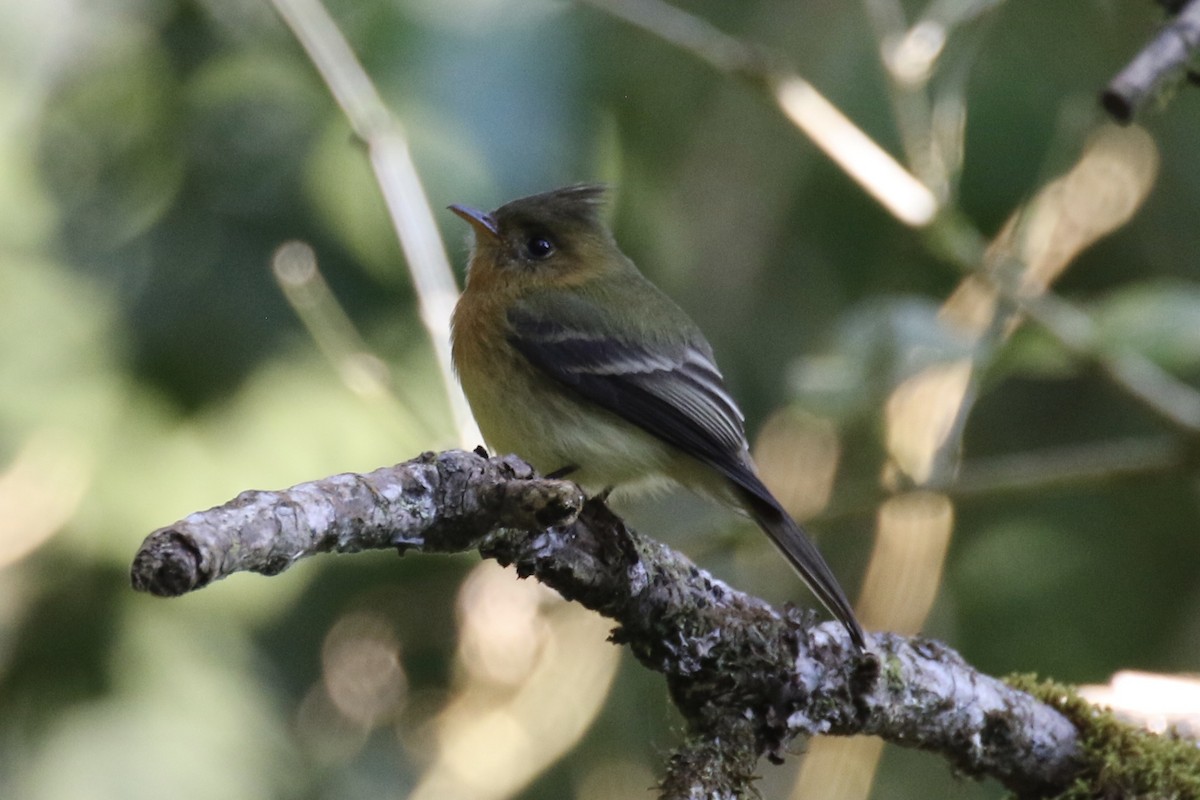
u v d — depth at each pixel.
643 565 6.25
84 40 12.26
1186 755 6.84
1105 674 12.27
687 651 6.31
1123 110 6.07
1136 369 9.65
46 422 11.46
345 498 5.17
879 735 6.63
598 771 12.18
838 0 12.83
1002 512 12.88
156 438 11.52
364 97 9.46
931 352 9.10
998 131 12.05
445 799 11.60
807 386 9.20
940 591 12.23
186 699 11.91
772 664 6.35
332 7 10.33
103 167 12.00
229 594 12.19
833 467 11.70
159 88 11.97
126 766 11.60
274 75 11.61
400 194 9.28
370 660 12.65
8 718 11.73
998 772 6.90
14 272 11.61
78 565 11.76
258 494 4.89
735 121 13.09
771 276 13.30
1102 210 10.50
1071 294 13.15
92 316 11.61
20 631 11.80
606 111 10.76
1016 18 12.41
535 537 5.96
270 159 11.52
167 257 11.63
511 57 10.23
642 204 11.56
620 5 10.27
